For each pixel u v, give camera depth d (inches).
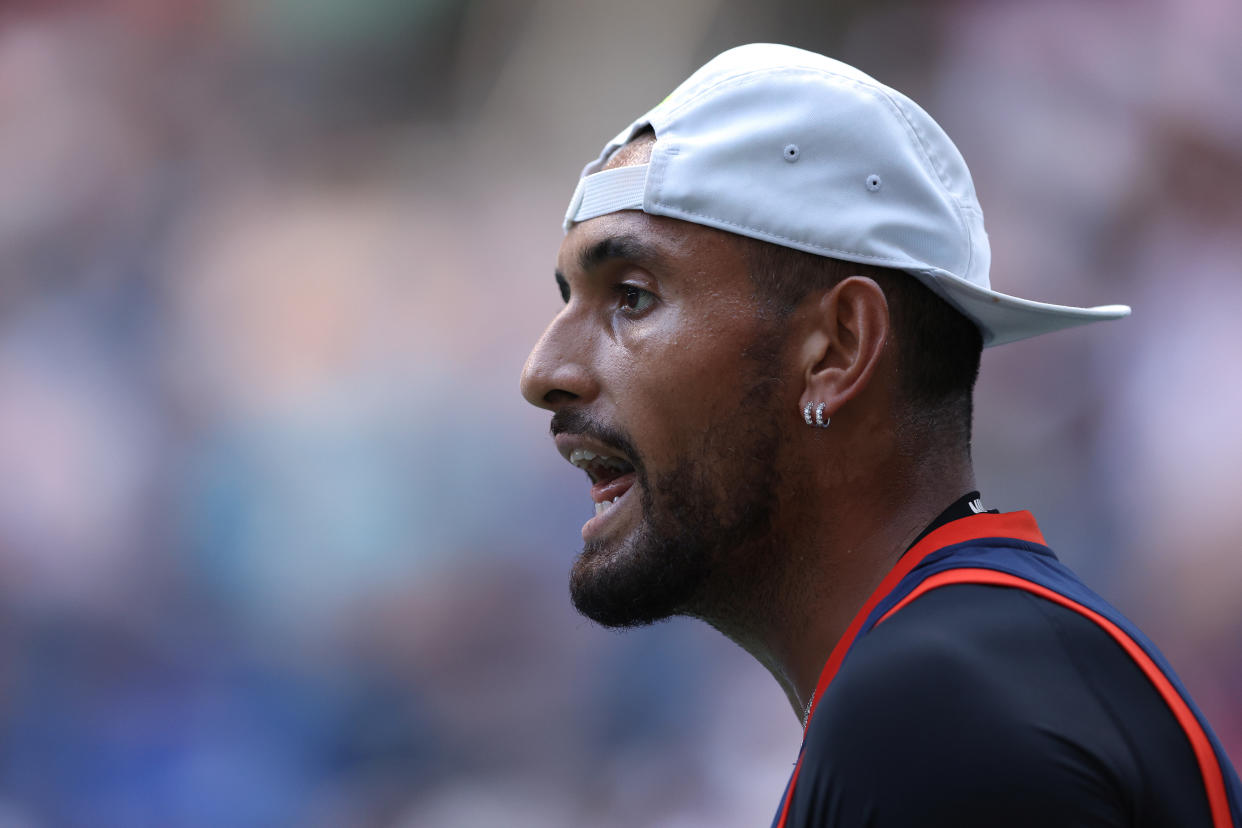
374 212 1465.3
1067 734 153.7
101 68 1488.7
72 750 1067.3
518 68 1608.0
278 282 1346.0
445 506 1161.4
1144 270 1111.0
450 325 1310.3
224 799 1051.3
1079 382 1046.4
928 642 160.2
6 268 1353.3
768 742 1001.5
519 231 1476.4
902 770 152.6
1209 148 1130.0
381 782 1059.9
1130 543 999.0
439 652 1098.1
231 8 1551.4
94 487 1174.3
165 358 1291.8
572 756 1043.9
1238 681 935.0
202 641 1122.7
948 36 1264.8
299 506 1158.3
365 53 1589.6
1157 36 1162.0
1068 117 1171.3
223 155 1497.3
